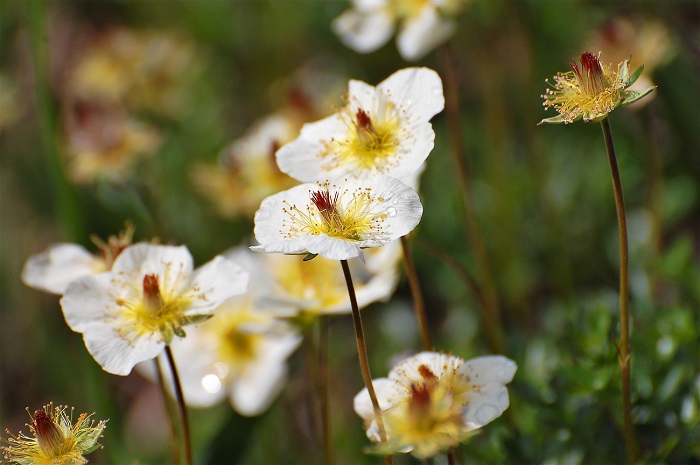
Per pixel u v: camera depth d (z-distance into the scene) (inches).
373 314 18.9
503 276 18.2
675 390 13.7
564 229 18.8
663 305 15.2
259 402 14.9
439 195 19.9
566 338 14.5
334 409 16.8
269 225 12.1
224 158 16.7
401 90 12.8
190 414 16.7
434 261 19.1
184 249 12.8
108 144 17.8
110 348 12.3
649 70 16.0
